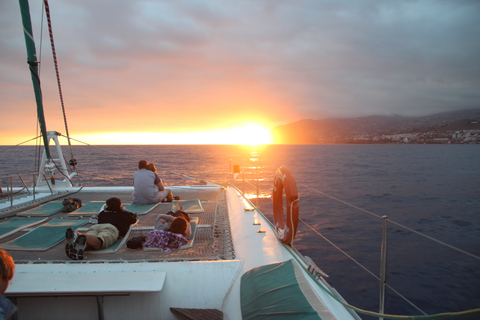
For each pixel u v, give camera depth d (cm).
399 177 3341
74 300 328
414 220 1404
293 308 259
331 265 817
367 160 6706
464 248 985
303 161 6375
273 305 272
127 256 418
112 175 3116
